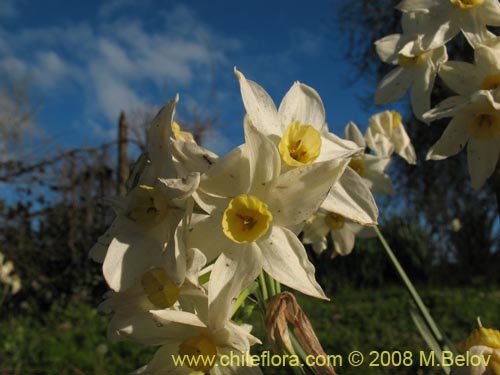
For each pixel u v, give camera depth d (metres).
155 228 0.11
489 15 0.17
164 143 0.11
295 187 0.11
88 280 0.87
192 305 0.11
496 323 0.64
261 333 0.39
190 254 0.10
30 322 0.78
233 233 0.11
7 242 0.88
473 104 0.15
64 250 0.89
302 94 0.13
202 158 0.11
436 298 0.80
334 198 0.12
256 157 0.11
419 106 0.18
